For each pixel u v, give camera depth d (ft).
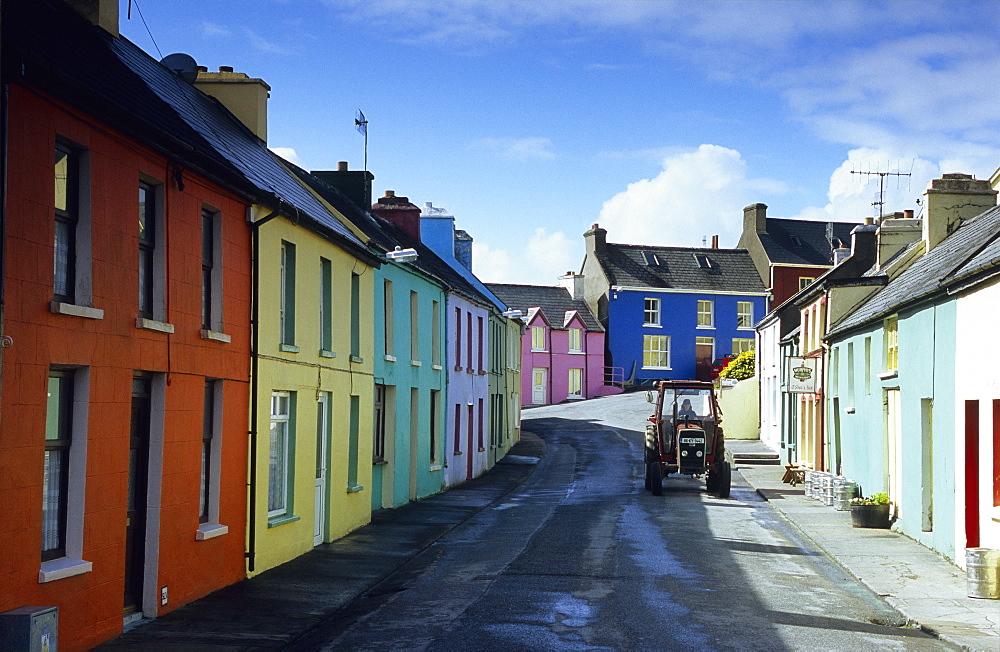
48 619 27.71
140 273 37.24
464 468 107.65
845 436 87.86
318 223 55.21
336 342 61.52
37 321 29.45
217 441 44.16
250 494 47.42
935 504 57.88
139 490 37.73
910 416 64.03
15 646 26.81
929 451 61.11
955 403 54.29
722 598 43.09
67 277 32.17
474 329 114.73
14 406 28.22
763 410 156.35
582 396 227.61
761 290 233.55
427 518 73.82
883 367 72.69
